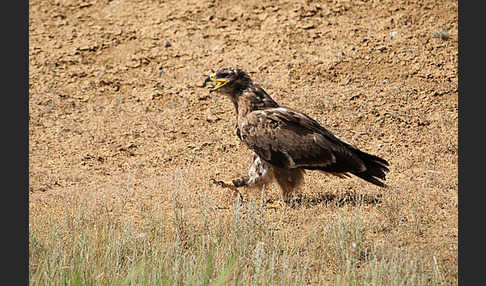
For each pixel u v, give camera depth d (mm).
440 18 30422
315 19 31266
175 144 24391
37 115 26719
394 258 15148
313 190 20078
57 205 19688
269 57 29141
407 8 31219
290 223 17875
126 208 19219
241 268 15070
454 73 27141
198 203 19312
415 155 22438
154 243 16406
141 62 29781
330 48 29328
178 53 30125
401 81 27094
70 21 33000
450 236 16734
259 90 19641
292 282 14664
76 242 16281
